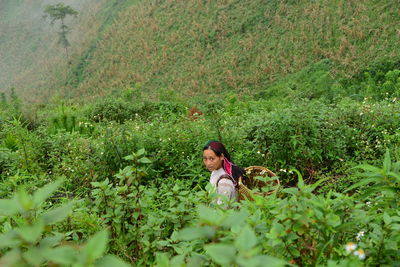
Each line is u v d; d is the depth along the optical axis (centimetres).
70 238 240
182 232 106
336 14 7294
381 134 601
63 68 12762
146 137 608
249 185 386
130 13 12462
